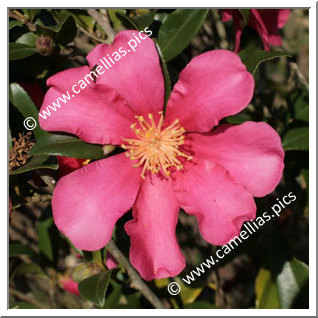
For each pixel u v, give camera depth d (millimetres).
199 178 224
